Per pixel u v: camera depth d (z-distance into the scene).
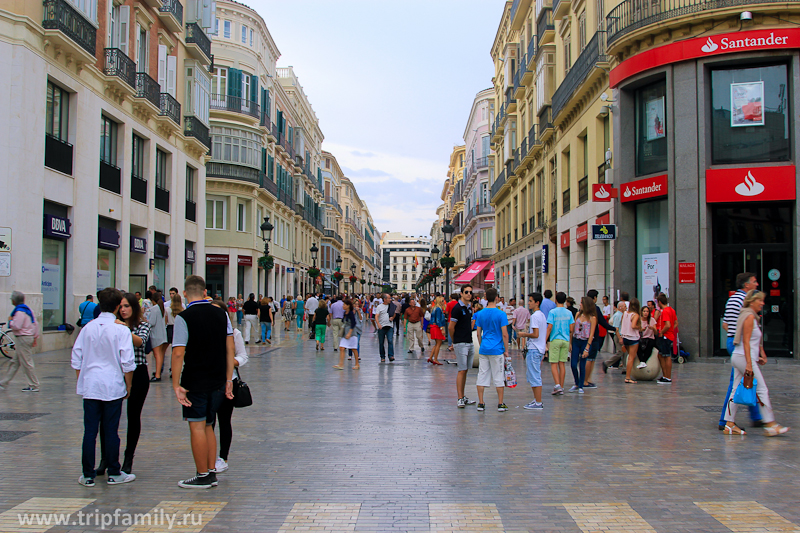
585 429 7.76
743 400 7.36
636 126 17.44
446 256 26.97
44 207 17.41
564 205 24.50
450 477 5.67
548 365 15.80
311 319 26.20
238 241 39.22
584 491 5.26
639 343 12.16
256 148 40.44
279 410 9.15
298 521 4.56
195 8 28.31
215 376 5.40
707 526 4.45
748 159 15.43
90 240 19.38
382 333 16.64
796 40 14.73
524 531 4.37
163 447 6.79
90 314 15.30
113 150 21.61
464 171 73.00
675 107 15.84
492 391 11.16
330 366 15.61
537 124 28.61
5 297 15.36
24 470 5.89
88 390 5.42
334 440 7.16
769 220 15.30
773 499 5.05
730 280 15.49
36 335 10.62
